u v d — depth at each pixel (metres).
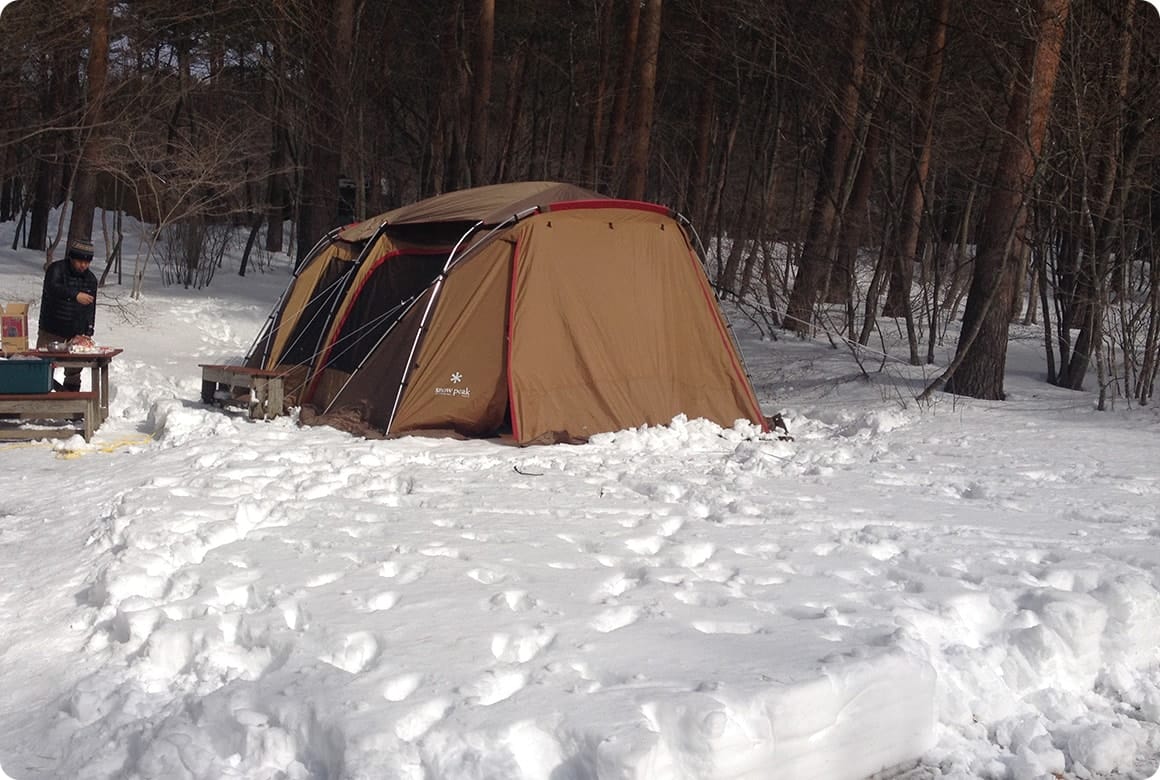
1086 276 14.20
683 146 31.83
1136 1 13.53
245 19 23.59
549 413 10.23
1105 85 13.80
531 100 33.44
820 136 19.61
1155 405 13.22
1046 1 13.09
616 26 27.11
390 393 10.24
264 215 28.73
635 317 10.85
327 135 20.47
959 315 22.33
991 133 16.41
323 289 12.07
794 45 18.45
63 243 26.64
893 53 17.05
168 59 25.80
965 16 17.28
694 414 11.08
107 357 10.46
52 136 24.02
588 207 10.84
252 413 10.80
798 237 22.77
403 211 11.77
